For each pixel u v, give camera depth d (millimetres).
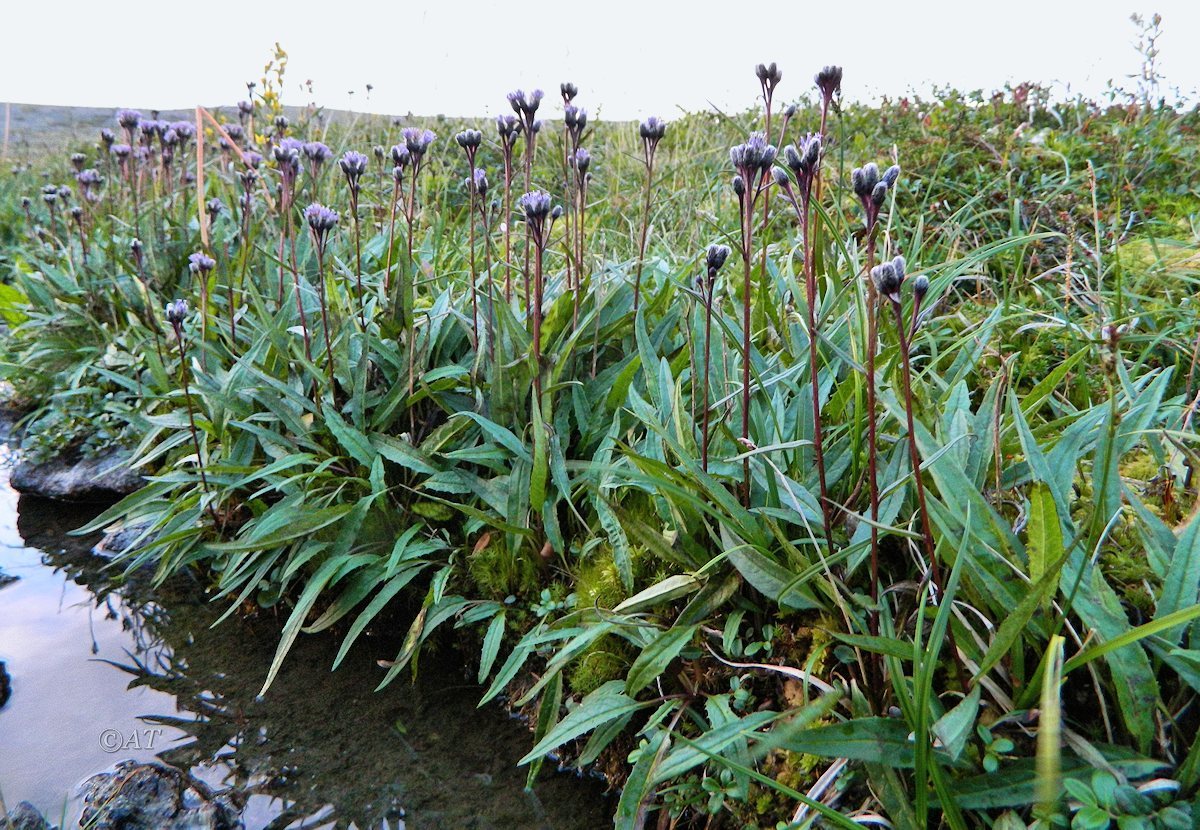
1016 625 1347
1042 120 5453
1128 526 1829
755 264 2938
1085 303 2938
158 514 2963
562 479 2264
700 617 1930
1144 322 2816
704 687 1955
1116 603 1411
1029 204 3973
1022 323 2904
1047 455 1702
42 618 2838
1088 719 1505
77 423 3857
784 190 1588
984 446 1778
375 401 2756
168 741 2258
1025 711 1455
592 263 3271
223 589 2654
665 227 4578
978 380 2711
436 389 2703
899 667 1420
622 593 2180
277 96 5555
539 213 2213
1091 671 1434
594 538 2316
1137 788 1293
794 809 1679
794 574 1776
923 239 3756
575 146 2512
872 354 1485
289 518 2500
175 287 4020
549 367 2455
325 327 2627
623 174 5598
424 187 4688
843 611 1637
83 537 3404
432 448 2568
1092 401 2445
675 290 2801
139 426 3146
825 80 1742
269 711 2393
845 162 4820
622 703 1858
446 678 2516
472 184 2492
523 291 3174
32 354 4180
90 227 4715
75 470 3670
